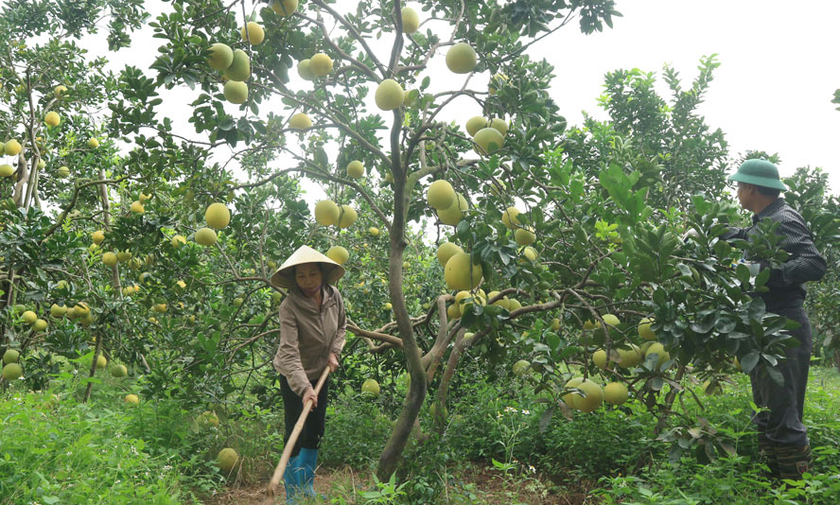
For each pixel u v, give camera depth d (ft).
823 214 14.93
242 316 22.65
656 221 23.21
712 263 10.71
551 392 11.42
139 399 18.81
